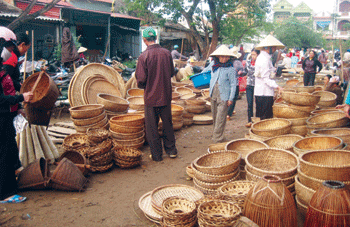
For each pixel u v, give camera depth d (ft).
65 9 54.19
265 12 92.12
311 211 8.09
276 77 59.57
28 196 12.34
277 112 16.43
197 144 19.98
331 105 19.98
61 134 19.86
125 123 17.10
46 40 49.14
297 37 133.69
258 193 8.40
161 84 15.94
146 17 85.40
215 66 18.30
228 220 8.29
